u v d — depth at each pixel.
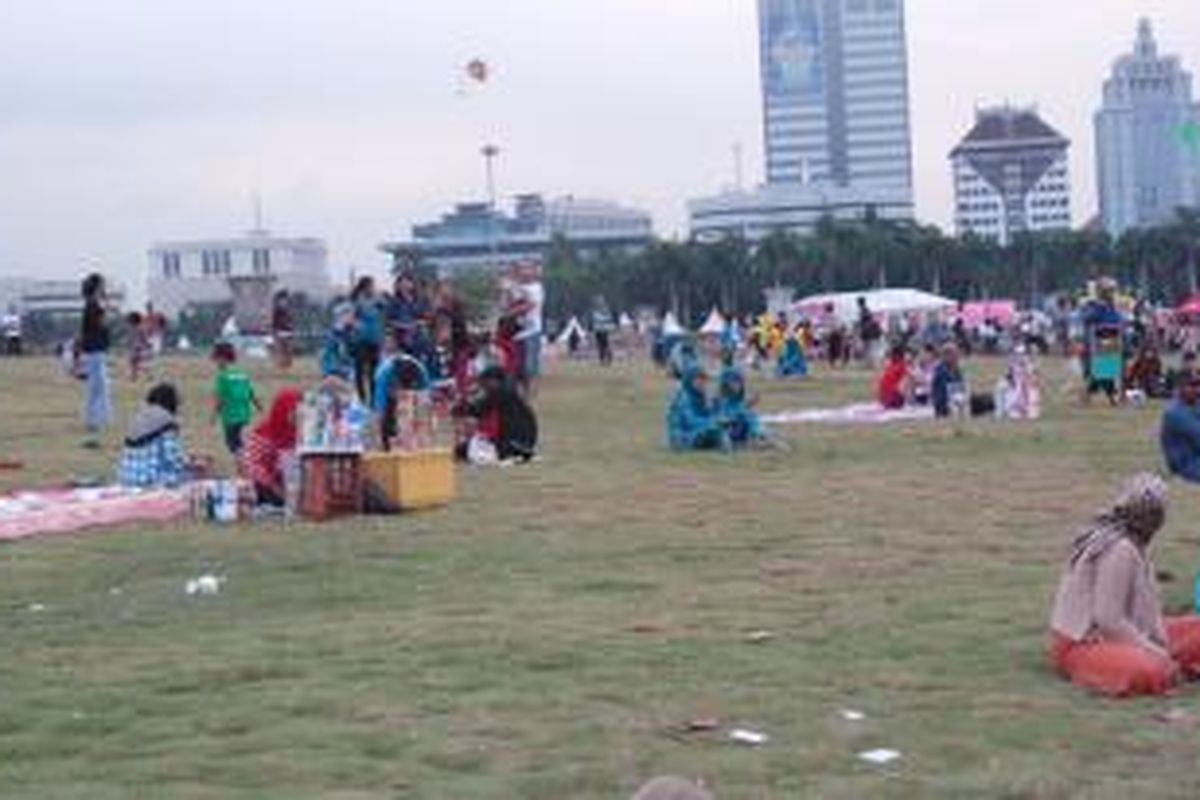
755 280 158.88
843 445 35.22
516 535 22.67
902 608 17.14
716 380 44.25
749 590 18.31
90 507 24.77
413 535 22.75
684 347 46.41
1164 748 12.07
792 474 29.72
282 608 17.77
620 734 12.47
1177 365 54.12
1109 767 11.66
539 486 28.12
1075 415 43.22
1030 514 24.14
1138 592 14.02
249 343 80.31
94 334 36.12
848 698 13.48
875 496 26.42
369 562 20.61
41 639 16.34
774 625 16.34
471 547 21.67
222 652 15.50
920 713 13.02
